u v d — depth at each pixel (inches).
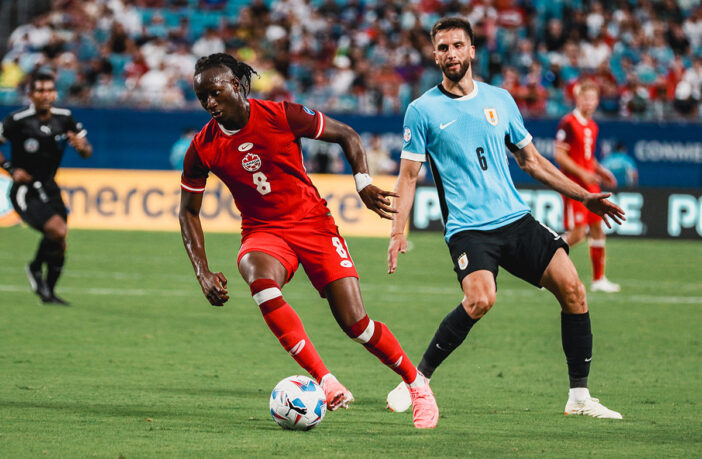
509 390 909.8
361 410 792.9
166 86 3129.9
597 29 3614.7
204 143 725.3
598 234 1750.7
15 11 3710.6
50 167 1407.5
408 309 1493.6
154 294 1600.6
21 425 689.0
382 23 3545.8
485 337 1256.2
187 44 3427.7
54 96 1379.2
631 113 3088.1
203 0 3673.7
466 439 666.2
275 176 725.9
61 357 1034.1
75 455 594.6
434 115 789.2
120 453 601.3
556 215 2689.5
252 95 3102.9
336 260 728.3
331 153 2878.9
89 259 2055.9
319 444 639.8
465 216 784.9
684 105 3107.8
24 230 2645.2
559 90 3097.9
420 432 693.9
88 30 3481.8
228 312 1432.1
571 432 699.4
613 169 2908.5
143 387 875.4
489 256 773.3
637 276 1998.0
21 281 1718.8
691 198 2765.7
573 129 1620.3
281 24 3511.3
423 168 2876.5
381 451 618.2
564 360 1096.8
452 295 1663.4
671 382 963.3
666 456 614.9
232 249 2274.9
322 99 3070.9
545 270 774.5
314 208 741.9
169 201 2733.8
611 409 812.0
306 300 1585.9
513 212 784.9
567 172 1620.3
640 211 2763.3
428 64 3353.8
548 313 1486.2
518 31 3499.0
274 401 692.7
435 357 786.8
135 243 2372.0
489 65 3223.4
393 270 775.7
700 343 1226.0
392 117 2910.9
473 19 3420.3
